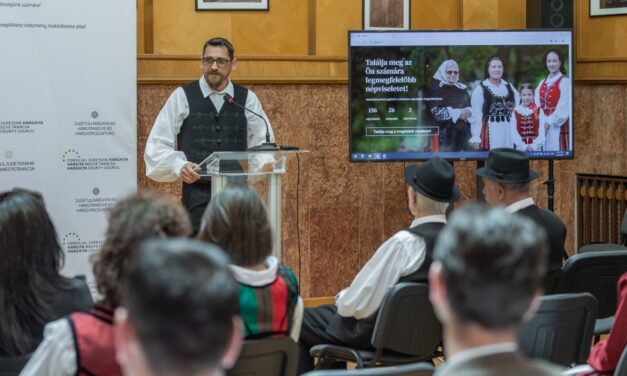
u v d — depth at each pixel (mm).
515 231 1453
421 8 7223
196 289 1273
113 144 5785
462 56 6488
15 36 5531
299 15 6961
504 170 4441
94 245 5781
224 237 2871
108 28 5727
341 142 7098
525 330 3352
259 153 4730
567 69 6625
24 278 2742
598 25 7441
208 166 4816
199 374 1271
